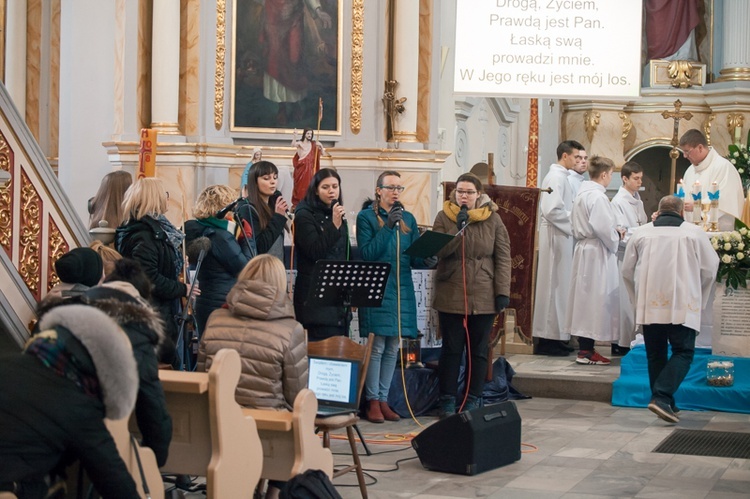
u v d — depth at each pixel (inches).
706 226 411.5
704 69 786.2
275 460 213.0
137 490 163.6
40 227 256.5
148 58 427.8
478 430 280.1
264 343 227.8
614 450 312.3
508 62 417.7
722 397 378.0
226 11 436.8
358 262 298.0
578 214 451.8
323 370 258.7
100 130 445.7
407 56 455.2
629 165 485.7
